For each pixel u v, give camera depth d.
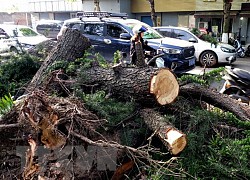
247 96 4.42
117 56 4.55
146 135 2.87
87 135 2.50
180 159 2.59
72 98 2.80
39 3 22.77
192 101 3.33
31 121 2.38
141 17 17.98
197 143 2.73
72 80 3.34
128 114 2.96
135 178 2.50
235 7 14.70
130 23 7.79
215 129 2.89
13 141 2.55
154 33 8.02
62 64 3.61
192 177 2.41
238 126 3.08
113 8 17.53
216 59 10.02
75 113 2.46
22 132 2.51
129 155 2.56
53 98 2.62
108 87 3.31
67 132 2.45
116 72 3.34
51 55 4.09
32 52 5.37
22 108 2.46
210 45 10.06
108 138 2.67
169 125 2.68
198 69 9.34
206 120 2.92
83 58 3.79
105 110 2.91
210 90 3.37
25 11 25.39
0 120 2.57
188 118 3.02
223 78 4.65
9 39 9.81
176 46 7.40
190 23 16.47
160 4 16.98
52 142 2.41
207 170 2.54
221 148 2.71
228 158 2.62
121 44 7.37
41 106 2.46
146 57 6.06
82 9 19.05
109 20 7.72
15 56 4.75
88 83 3.39
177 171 2.50
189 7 16.16
